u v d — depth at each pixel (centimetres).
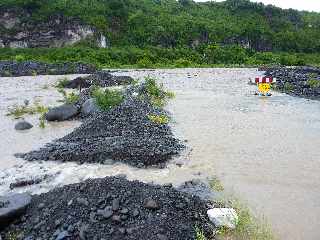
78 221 766
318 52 8575
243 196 959
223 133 1516
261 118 1791
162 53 6278
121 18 7944
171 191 893
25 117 1914
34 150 1338
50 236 749
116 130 1461
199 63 6253
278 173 1104
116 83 3114
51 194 892
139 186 887
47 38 7244
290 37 8662
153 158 1178
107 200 813
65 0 7838
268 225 821
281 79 3222
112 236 730
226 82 3391
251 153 1273
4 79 3606
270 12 10825
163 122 1636
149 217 774
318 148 1327
